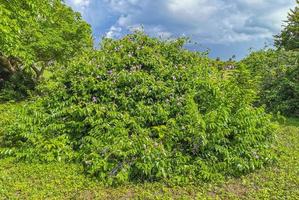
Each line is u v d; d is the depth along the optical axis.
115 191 7.94
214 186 8.27
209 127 9.17
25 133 9.82
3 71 20.23
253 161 9.10
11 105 16.00
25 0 15.22
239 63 12.64
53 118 10.28
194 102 9.99
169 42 12.21
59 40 20.20
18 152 9.55
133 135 9.02
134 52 11.66
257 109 10.38
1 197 7.49
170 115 9.98
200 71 11.24
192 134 9.18
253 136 9.62
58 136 9.87
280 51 17.89
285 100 16.23
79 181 8.27
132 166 8.55
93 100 10.39
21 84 19.72
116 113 9.84
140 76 10.56
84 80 10.70
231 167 8.92
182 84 10.72
